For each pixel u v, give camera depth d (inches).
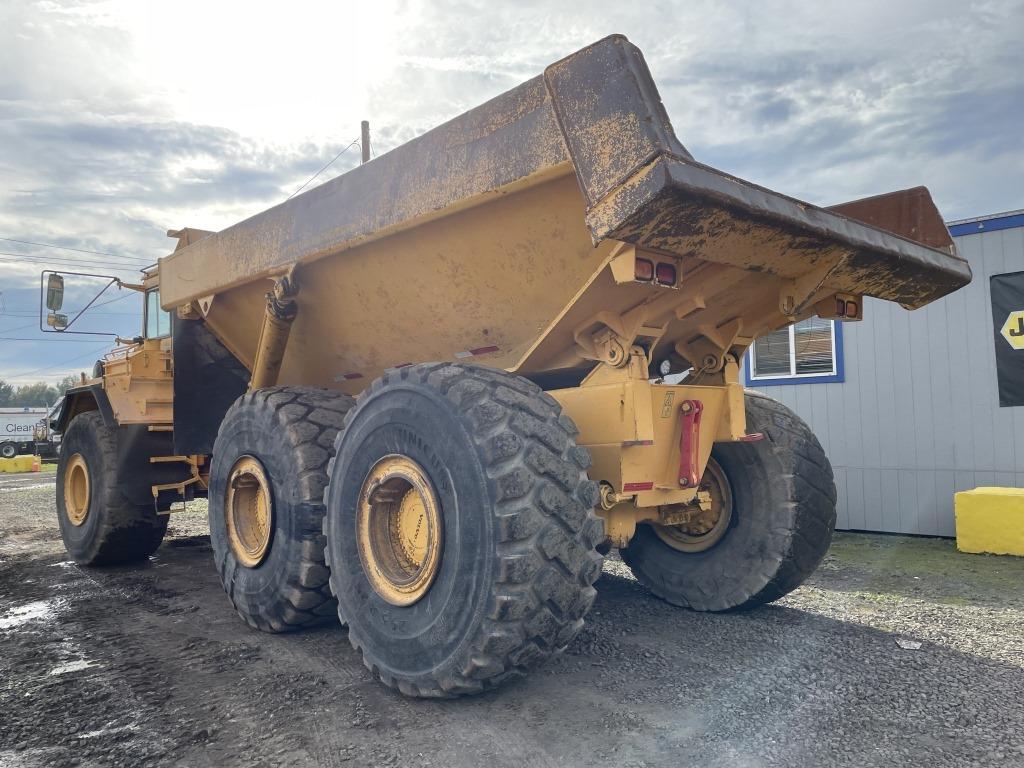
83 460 238.5
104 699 116.6
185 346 203.0
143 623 165.0
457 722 103.3
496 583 98.0
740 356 153.0
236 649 141.9
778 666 125.4
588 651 134.3
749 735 97.6
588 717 104.0
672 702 109.5
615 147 90.4
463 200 114.6
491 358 142.4
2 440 1279.5
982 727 99.6
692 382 153.7
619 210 88.9
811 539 155.6
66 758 95.8
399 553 121.0
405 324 150.8
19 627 163.6
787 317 145.4
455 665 102.1
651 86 91.0
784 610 164.1
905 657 130.0
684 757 91.4
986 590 185.3
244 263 169.8
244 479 161.8
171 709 111.7
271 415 151.4
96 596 195.5
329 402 156.4
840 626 150.6
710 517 165.3
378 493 121.6
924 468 275.7
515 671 103.0
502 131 109.2
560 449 105.0
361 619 120.4
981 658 129.3
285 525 144.3
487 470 101.0
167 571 230.5
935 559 230.1
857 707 106.9
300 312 170.2
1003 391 260.4
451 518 105.7
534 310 127.0
